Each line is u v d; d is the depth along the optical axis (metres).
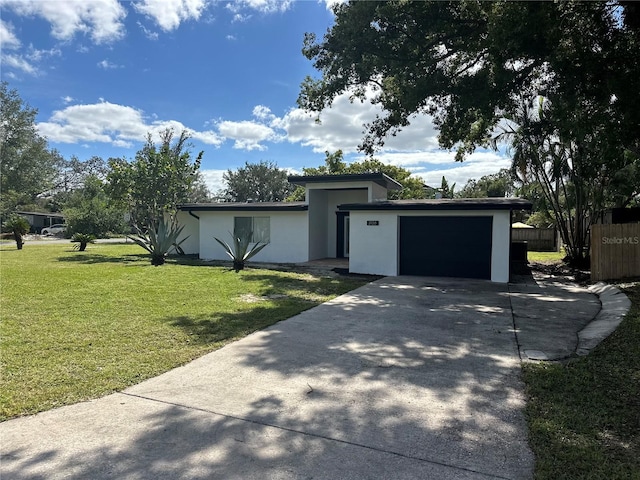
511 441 2.86
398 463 2.60
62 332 5.61
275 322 6.39
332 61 11.80
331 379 4.05
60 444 2.80
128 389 3.78
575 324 6.40
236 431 3.00
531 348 5.10
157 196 19.55
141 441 2.85
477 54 10.94
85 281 10.15
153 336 5.50
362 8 9.76
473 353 4.91
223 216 17.39
